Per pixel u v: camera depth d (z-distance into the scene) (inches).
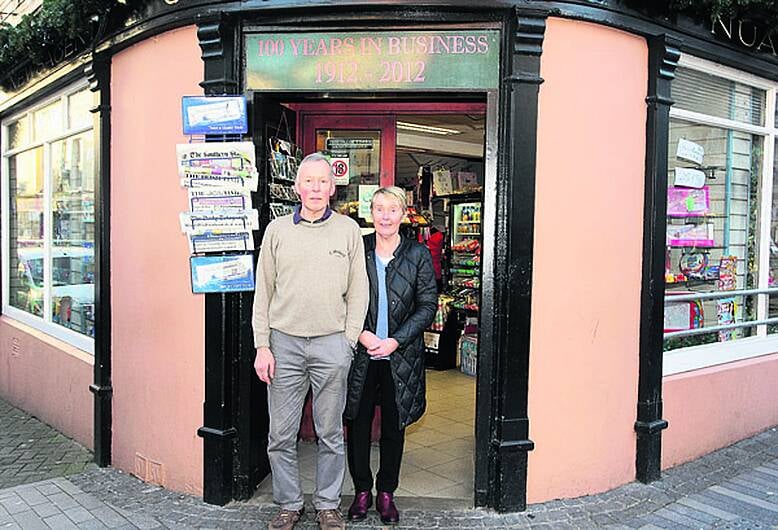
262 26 152.5
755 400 210.2
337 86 151.2
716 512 154.6
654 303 168.1
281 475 142.5
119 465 184.4
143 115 170.7
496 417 153.1
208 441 158.4
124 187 178.4
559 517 151.0
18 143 277.0
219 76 154.1
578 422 160.4
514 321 150.5
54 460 198.4
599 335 161.9
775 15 180.4
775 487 169.5
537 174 152.3
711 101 199.2
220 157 153.5
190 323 162.9
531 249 150.9
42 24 202.8
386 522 147.2
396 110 189.5
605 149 160.1
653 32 163.0
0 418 246.7
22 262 278.7
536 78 147.9
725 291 207.2
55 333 238.4
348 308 141.8
